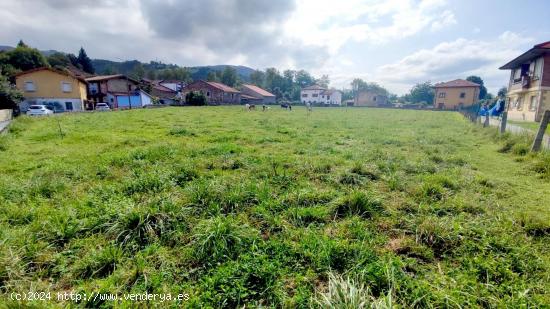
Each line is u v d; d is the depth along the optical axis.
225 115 25.62
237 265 2.91
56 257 3.07
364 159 7.50
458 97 55.50
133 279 2.78
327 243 3.26
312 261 3.06
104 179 5.82
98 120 19.20
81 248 3.28
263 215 4.12
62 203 4.52
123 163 6.87
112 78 46.50
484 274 2.94
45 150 8.91
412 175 6.31
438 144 10.80
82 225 3.67
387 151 8.86
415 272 2.98
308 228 3.77
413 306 2.44
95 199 4.55
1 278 2.73
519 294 2.54
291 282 2.81
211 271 2.90
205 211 4.16
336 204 4.44
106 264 2.96
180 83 71.19
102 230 3.65
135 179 5.42
